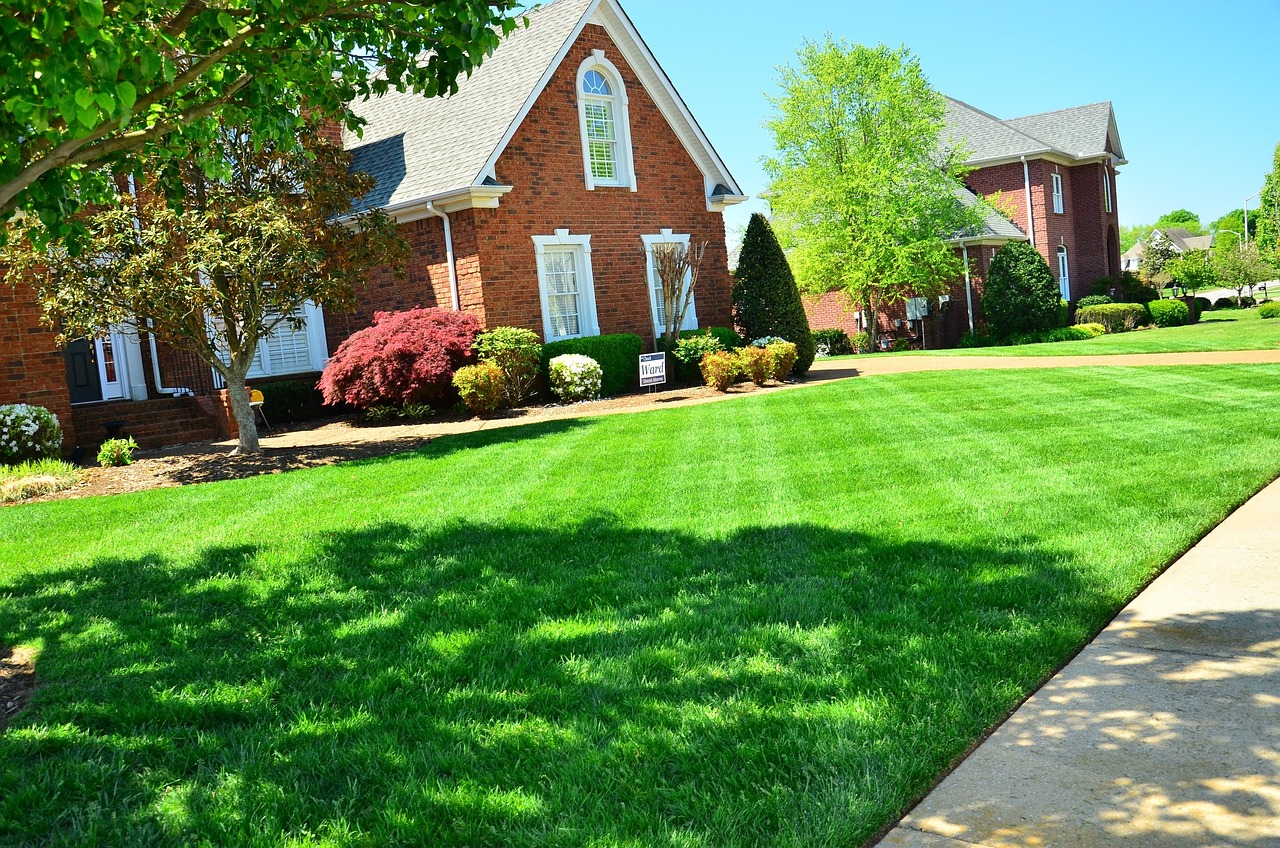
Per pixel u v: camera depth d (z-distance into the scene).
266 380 18.22
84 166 6.07
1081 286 39.09
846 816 2.88
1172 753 3.16
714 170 21.34
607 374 18.02
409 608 5.23
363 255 12.75
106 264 11.20
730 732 3.49
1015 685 3.78
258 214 11.43
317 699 4.10
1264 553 5.33
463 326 16.55
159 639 4.97
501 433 12.73
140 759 3.64
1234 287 49.03
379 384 15.74
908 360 22.70
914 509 6.77
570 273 18.67
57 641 5.02
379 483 9.26
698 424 12.27
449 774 3.35
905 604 4.78
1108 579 4.99
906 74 29.38
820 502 7.23
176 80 5.22
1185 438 8.94
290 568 6.18
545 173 17.95
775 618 4.72
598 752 3.38
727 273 21.88
